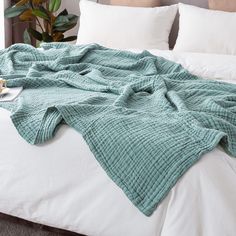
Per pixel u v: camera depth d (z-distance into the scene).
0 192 1.49
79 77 2.05
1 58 2.39
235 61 2.53
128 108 1.64
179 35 3.00
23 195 1.46
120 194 1.33
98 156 1.36
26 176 1.45
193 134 1.38
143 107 1.69
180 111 1.55
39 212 1.46
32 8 3.60
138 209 1.30
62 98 1.73
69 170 1.40
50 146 1.43
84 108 1.52
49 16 3.63
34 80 1.94
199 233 1.25
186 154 1.30
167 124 1.43
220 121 1.47
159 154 1.31
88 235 1.41
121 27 3.03
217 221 1.23
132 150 1.33
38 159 1.44
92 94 1.84
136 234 1.31
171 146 1.32
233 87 1.99
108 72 2.23
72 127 1.46
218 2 3.10
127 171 1.33
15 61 2.33
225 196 1.25
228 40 2.80
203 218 1.25
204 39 2.85
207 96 1.83
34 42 4.10
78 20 3.91
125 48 2.98
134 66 2.32
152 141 1.34
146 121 1.44
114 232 1.35
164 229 1.28
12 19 3.86
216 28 2.84
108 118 1.44
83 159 1.39
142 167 1.31
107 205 1.35
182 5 3.09
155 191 1.28
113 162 1.35
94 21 3.11
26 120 1.50
